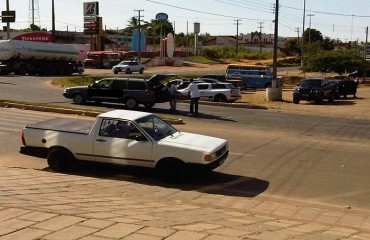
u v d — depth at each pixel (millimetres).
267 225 7426
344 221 8648
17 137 15773
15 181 9852
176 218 7129
